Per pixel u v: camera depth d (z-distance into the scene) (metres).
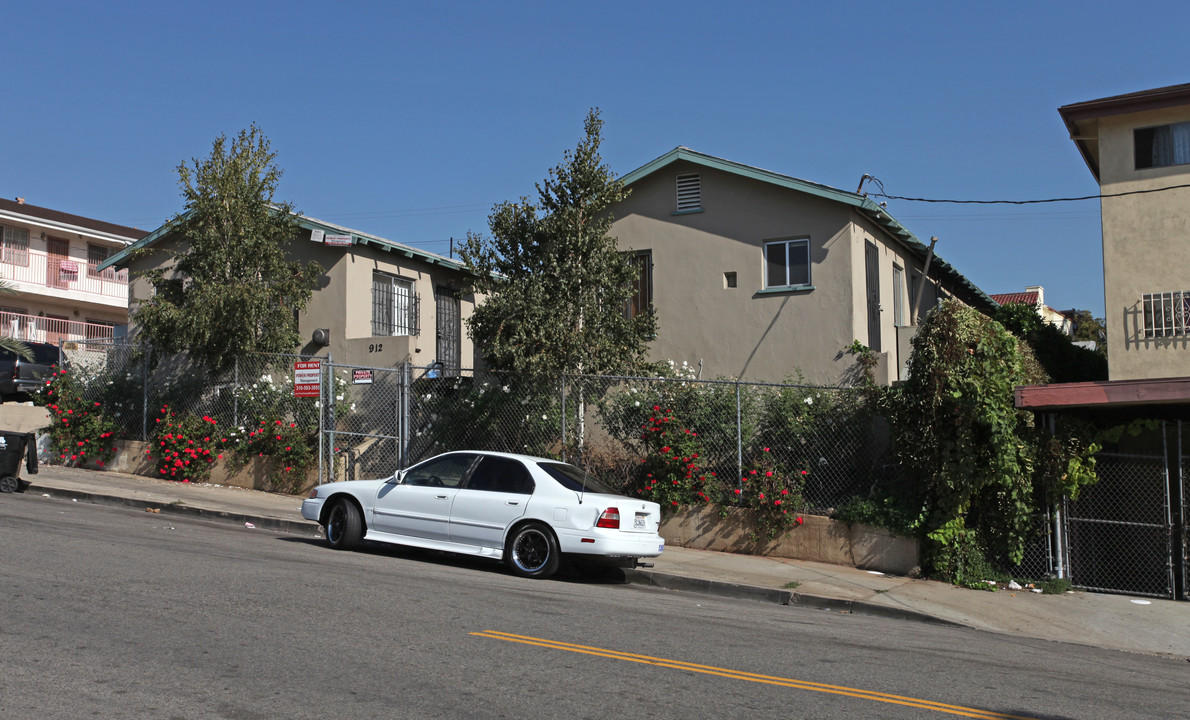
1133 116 16.61
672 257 17.80
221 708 5.22
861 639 8.49
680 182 17.89
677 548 13.48
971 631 9.77
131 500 14.88
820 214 16.69
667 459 13.55
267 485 16.92
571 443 14.41
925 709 6.04
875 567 12.50
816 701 6.05
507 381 15.02
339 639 6.79
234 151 17.75
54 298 34.81
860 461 13.25
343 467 16.61
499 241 15.09
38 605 7.27
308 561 10.26
